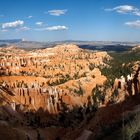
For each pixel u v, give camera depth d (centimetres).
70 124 16825
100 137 9100
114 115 13662
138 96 15325
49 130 14762
